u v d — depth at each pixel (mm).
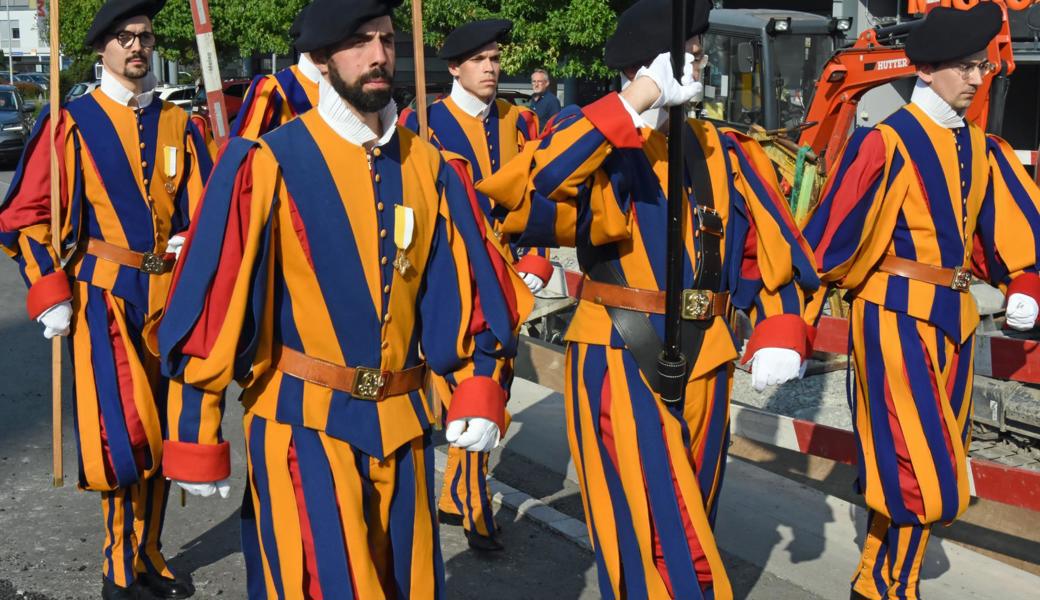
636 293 3295
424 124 3807
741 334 3748
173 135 4434
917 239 3881
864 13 14531
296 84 4797
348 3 2691
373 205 2836
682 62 3053
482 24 5348
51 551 4605
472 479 4637
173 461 2801
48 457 5707
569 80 20172
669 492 3193
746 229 3373
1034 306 4004
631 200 3289
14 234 4082
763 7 18016
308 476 2785
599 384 3314
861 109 13859
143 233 4277
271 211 2760
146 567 4203
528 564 4547
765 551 4578
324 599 2750
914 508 3830
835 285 4004
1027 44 12891
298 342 2830
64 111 4215
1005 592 4258
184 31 24766
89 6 39344
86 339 4145
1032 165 11430
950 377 3938
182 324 2709
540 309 7746
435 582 2986
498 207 3504
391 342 2865
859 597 4059
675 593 3168
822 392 6852
